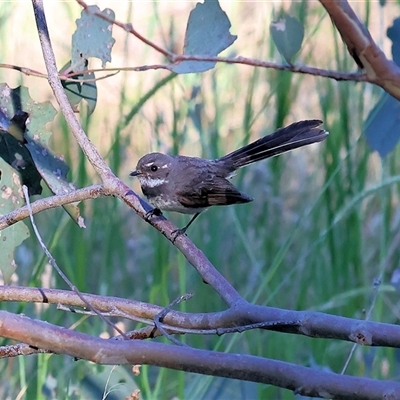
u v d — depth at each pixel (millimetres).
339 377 4637
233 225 11820
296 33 4148
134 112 9852
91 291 11242
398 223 11359
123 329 9016
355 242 10586
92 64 14633
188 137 13250
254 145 9258
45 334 4535
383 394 4586
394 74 3646
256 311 5266
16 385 9445
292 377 4645
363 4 13125
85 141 6797
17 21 15000
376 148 5129
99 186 6766
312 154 13953
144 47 14547
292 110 13406
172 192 9141
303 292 10297
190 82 13242
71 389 8664
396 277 7328
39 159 7504
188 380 10164
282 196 12719
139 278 11891
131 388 8680
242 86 14484
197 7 5602
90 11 4582
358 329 4863
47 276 9281
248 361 4660
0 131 7547
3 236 7473
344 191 10672
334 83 12234
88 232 11305
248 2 15141
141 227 12969
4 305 10086
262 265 11008
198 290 10852
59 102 6793
